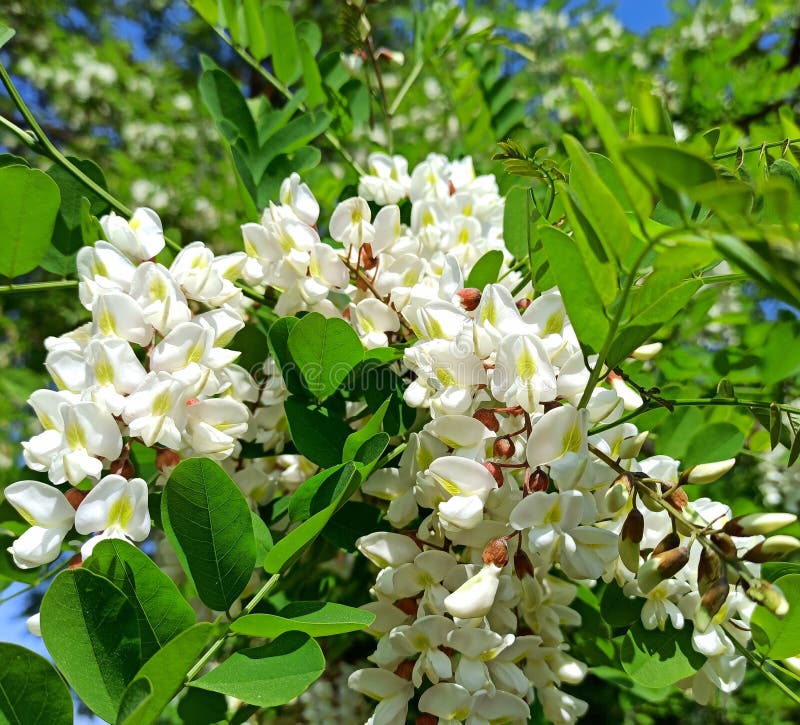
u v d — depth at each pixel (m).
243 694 0.15
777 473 0.42
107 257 0.21
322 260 0.23
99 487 0.17
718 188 0.10
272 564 0.17
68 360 0.19
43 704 0.14
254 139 0.29
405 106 0.66
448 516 0.17
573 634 0.28
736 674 0.19
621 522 0.19
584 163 0.14
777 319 0.35
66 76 1.02
